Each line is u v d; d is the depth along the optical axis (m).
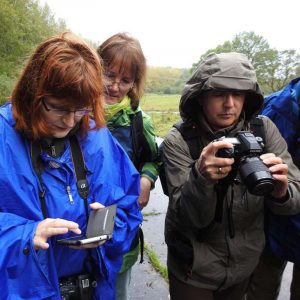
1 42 28.14
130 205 1.74
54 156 1.50
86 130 1.59
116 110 2.33
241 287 2.13
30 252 1.30
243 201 1.87
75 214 1.51
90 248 1.58
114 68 2.26
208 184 1.66
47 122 1.41
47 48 1.36
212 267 1.94
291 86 2.27
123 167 1.78
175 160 1.97
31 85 1.36
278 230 2.27
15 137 1.43
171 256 2.10
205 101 1.91
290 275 3.62
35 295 1.34
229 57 1.85
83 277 1.58
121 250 1.67
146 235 4.52
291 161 2.04
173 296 2.13
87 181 1.56
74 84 1.32
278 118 2.25
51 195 1.46
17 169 1.40
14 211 1.39
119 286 2.26
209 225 1.87
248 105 2.03
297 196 1.88
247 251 1.96
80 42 1.41
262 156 1.68
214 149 1.59
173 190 1.94
